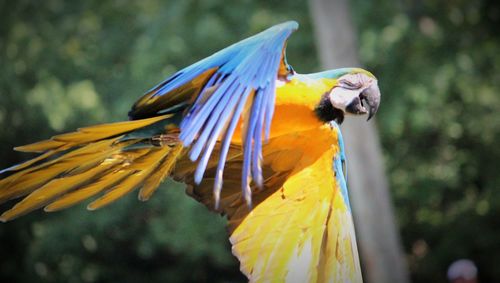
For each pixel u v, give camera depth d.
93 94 15.36
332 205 4.71
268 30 4.47
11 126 15.88
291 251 4.65
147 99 4.53
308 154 4.73
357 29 14.94
